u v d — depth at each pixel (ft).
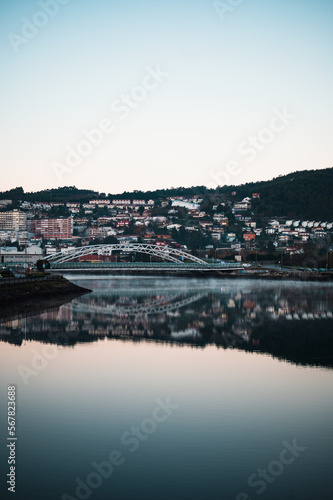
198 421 100.17
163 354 152.97
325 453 87.51
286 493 75.61
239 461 84.64
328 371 134.21
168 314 247.91
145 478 79.46
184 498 74.13
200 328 201.87
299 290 435.94
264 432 94.84
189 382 123.85
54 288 372.58
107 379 125.80
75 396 113.50
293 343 170.19
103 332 190.80
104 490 75.66
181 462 84.38
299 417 102.22
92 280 621.31
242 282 590.55
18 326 203.92
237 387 120.16
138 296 368.27
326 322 218.59
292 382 124.26
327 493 75.92
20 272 500.33
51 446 89.15
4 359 145.18
